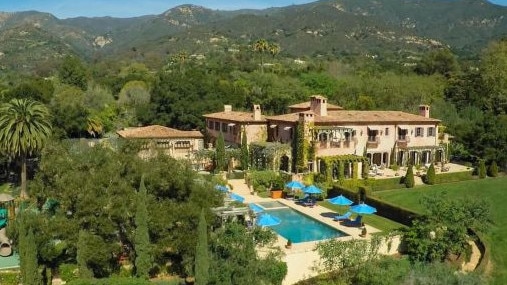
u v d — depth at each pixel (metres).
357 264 34.22
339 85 119.19
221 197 37.56
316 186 56.34
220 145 67.12
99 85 126.88
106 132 101.38
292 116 69.75
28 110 57.44
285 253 35.00
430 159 72.12
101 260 30.72
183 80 94.69
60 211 32.69
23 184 58.31
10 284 32.81
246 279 27.80
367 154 67.50
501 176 64.88
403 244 39.78
